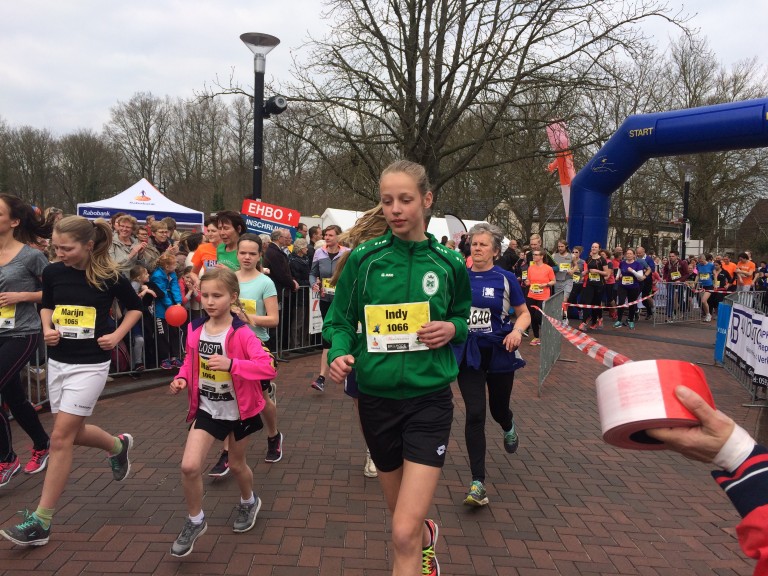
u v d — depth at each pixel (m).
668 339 12.63
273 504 3.65
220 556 3.02
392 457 2.36
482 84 14.23
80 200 46.53
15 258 3.83
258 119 8.51
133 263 6.91
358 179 15.64
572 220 15.46
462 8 14.16
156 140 48.22
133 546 3.09
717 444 1.17
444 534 3.36
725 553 3.25
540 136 17.44
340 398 6.39
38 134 46.31
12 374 3.77
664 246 42.50
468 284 2.46
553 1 13.59
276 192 33.00
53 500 3.07
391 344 2.26
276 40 8.36
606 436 1.28
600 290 13.64
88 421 5.32
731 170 29.88
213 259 6.74
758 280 21.30
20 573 2.81
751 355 7.23
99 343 3.21
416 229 2.33
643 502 3.91
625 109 26.20
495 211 30.09
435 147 15.07
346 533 3.29
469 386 3.83
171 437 4.90
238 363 2.97
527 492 4.02
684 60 29.14
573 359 9.43
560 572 2.99
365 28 14.09
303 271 9.17
